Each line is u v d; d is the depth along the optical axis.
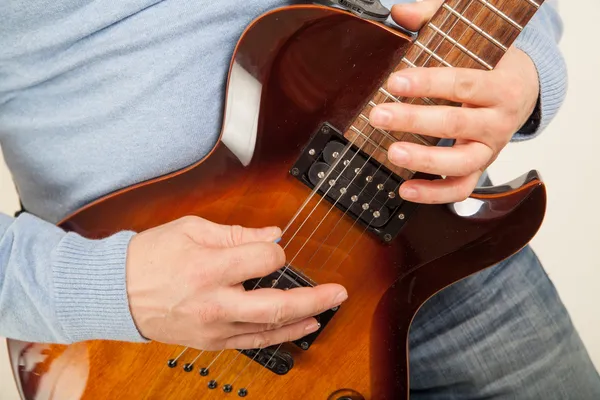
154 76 0.99
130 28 0.98
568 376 1.17
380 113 0.89
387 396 0.99
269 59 0.96
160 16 0.98
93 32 0.98
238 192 0.97
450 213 0.98
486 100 0.91
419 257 0.98
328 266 0.98
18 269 0.91
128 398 0.98
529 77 1.00
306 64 0.96
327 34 0.95
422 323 1.18
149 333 0.92
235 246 0.91
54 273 0.91
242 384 0.98
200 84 1.01
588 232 1.85
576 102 1.92
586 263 1.83
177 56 0.99
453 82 0.90
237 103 0.97
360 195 0.96
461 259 0.99
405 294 0.99
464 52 0.93
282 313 0.90
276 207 0.97
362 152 0.96
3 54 0.99
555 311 1.18
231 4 0.99
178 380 0.97
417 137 0.95
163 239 0.91
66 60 0.99
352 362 0.99
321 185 0.96
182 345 0.95
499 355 1.16
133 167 1.02
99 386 0.97
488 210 0.98
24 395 0.98
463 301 1.16
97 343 0.96
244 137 0.97
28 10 0.96
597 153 1.88
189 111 1.01
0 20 0.97
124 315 0.90
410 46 0.94
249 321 0.90
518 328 1.16
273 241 0.93
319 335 0.98
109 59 0.99
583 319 1.80
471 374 1.17
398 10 1.00
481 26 0.93
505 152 1.87
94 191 1.03
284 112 0.96
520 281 1.17
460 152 0.91
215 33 1.00
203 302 0.89
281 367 0.97
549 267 1.83
